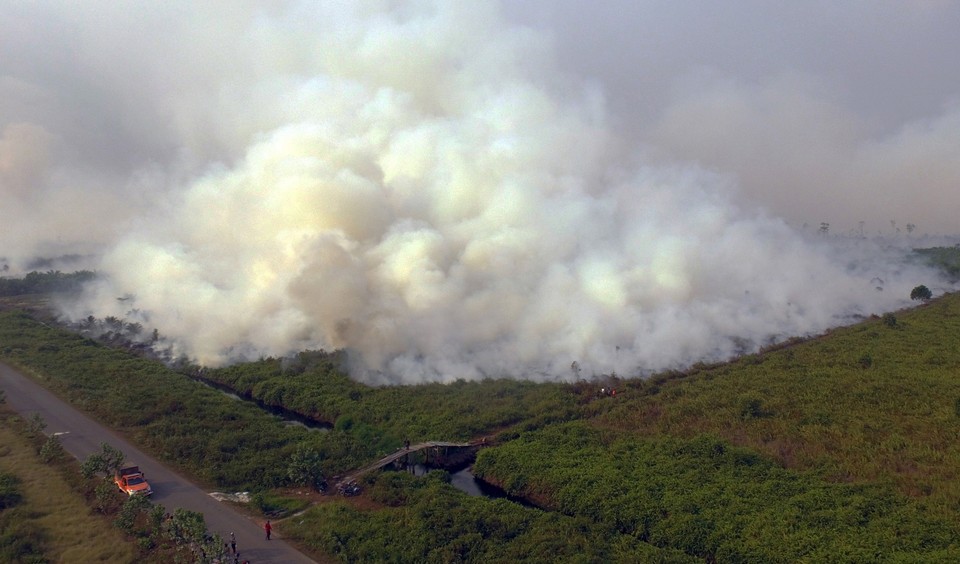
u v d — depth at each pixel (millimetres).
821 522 54438
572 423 80188
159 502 58625
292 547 51594
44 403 84250
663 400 87375
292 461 67000
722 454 68062
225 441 72688
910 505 56594
